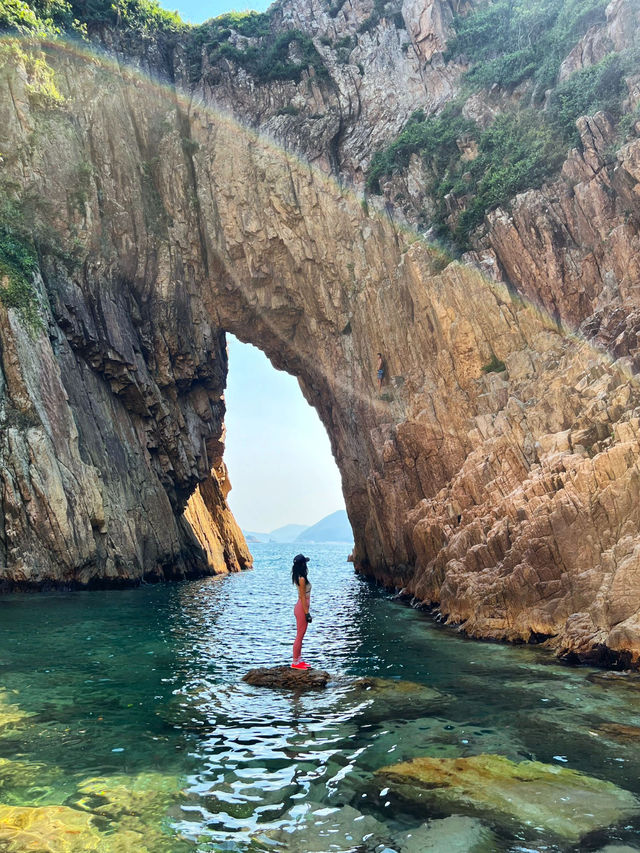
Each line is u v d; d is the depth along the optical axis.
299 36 36.97
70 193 29.86
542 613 12.72
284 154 33.69
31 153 28.84
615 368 16.45
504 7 33.91
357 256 31.89
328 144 34.22
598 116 23.36
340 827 4.71
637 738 6.72
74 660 10.80
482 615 14.22
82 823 4.70
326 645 12.94
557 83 27.56
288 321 35.31
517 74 29.86
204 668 10.46
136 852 4.29
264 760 6.12
